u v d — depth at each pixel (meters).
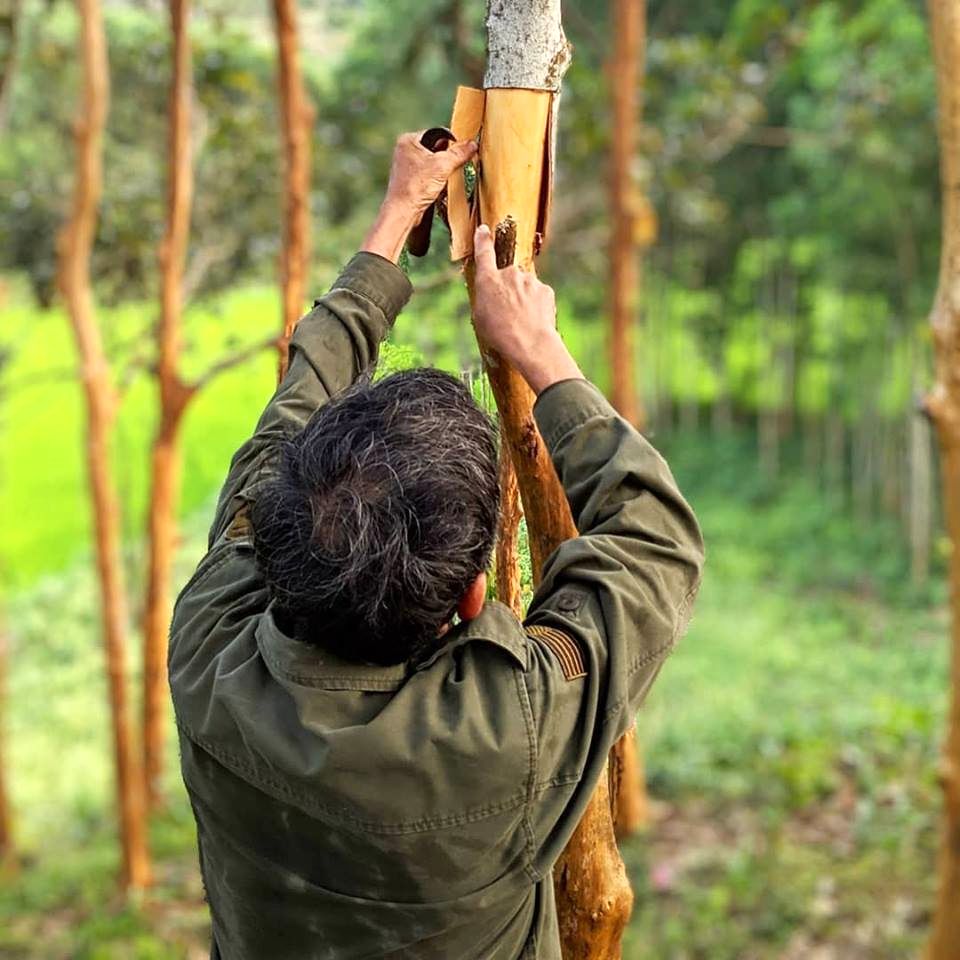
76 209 6.72
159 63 7.28
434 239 1.75
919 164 12.86
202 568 1.39
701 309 19.92
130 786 7.13
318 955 1.27
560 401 1.34
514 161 1.47
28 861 7.93
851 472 18.09
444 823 1.17
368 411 1.17
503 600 1.62
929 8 3.14
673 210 13.84
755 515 16.52
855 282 15.29
